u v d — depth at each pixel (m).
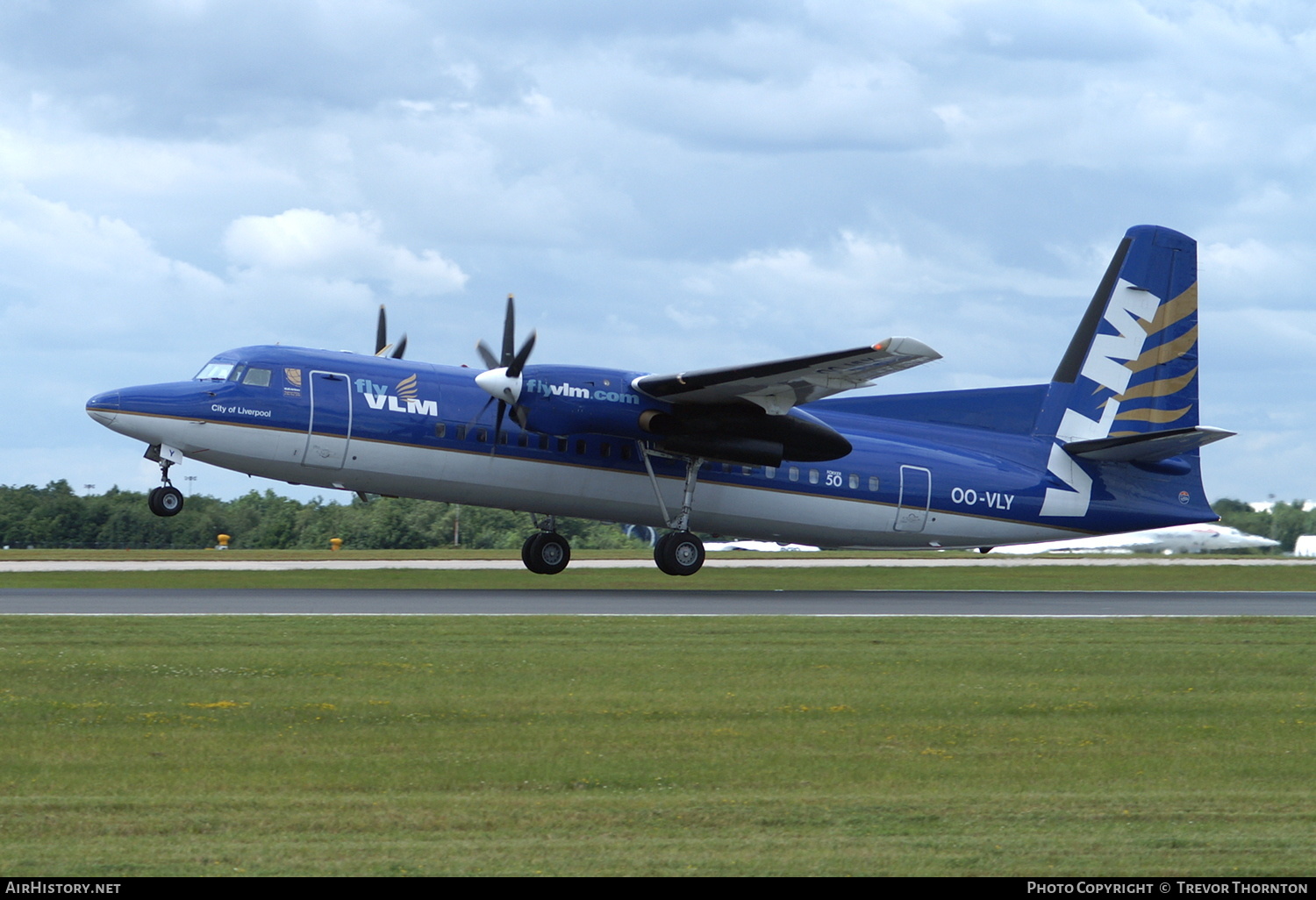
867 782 31.95
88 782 31.12
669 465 92.25
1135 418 105.62
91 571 115.25
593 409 85.12
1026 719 40.53
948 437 102.31
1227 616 74.38
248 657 49.84
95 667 47.00
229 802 29.12
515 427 88.31
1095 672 50.09
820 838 26.42
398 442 85.62
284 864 24.16
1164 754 35.66
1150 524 105.88
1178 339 106.38
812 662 51.47
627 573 122.38
